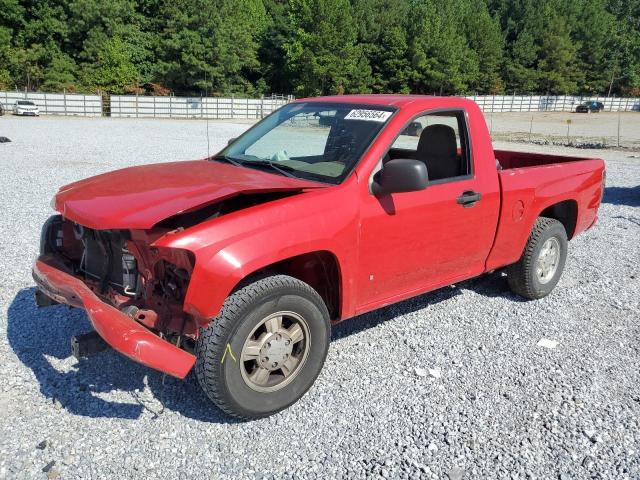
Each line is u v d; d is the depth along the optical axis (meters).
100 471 2.97
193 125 39.84
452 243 4.44
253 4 77.38
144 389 3.75
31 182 11.69
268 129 4.76
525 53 93.19
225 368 3.18
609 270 6.70
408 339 4.63
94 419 3.40
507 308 5.36
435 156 4.59
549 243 5.48
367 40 79.12
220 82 65.75
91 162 15.52
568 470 3.11
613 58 99.44
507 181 4.80
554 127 46.38
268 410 3.43
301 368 3.57
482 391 3.88
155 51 64.94
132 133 29.11
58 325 4.60
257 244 3.22
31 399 3.57
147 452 3.13
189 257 3.13
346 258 3.69
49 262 3.83
